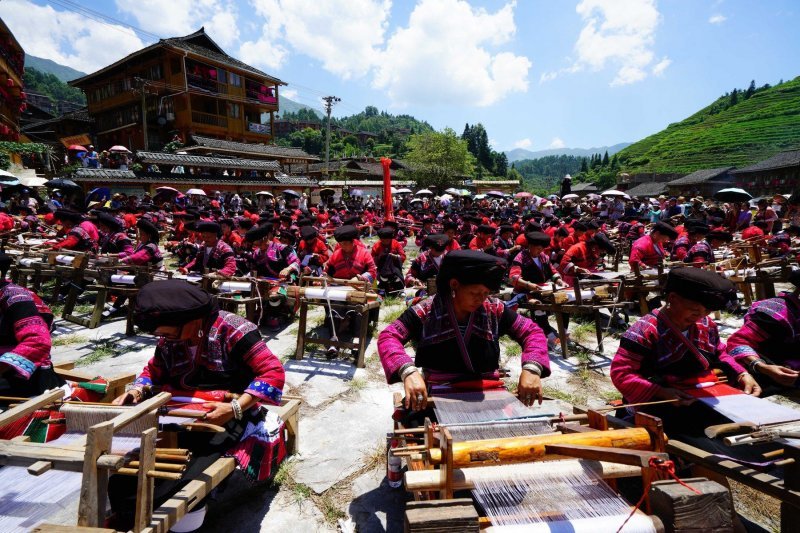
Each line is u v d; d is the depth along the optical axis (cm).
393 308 769
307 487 304
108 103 4038
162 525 193
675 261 812
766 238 941
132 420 192
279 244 704
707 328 270
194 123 3756
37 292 809
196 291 228
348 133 12162
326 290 529
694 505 168
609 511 181
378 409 420
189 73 3700
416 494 223
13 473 233
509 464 190
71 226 774
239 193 3078
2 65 2197
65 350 561
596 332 599
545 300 561
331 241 1658
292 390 460
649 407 269
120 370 502
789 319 296
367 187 4425
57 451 194
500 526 167
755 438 205
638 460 173
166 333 227
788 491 195
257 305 646
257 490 302
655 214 1889
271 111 4475
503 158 14375
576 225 691
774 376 281
